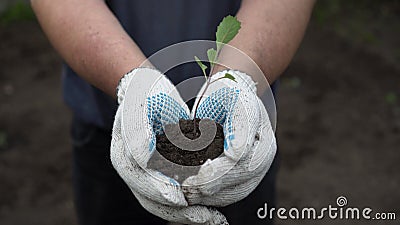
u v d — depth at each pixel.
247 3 1.14
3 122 2.39
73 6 1.13
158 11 1.31
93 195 1.51
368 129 2.36
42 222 1.95
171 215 0.98
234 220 1.41
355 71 2.73
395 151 2.25
